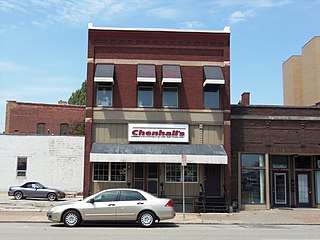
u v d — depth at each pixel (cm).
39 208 2416
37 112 5575
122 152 2344
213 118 2539
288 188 2753
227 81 2558
